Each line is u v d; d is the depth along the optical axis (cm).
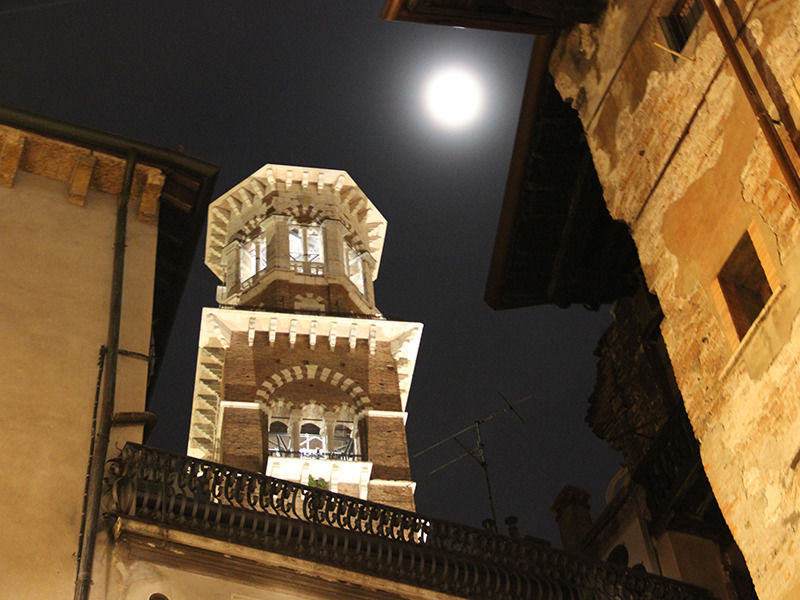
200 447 5875
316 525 2072
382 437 5578
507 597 2228
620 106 2353
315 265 6500
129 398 2105
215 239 6962
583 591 2359
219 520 1975
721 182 2050
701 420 2033
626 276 3114
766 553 1850
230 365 5738
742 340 1948
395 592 2097
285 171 6912
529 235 2919
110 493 1941
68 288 2216
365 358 5947
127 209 2378
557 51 2548
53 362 2095
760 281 2023
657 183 2223
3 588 1773
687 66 2167
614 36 2388
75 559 1852
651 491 2947
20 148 2336
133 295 2259
